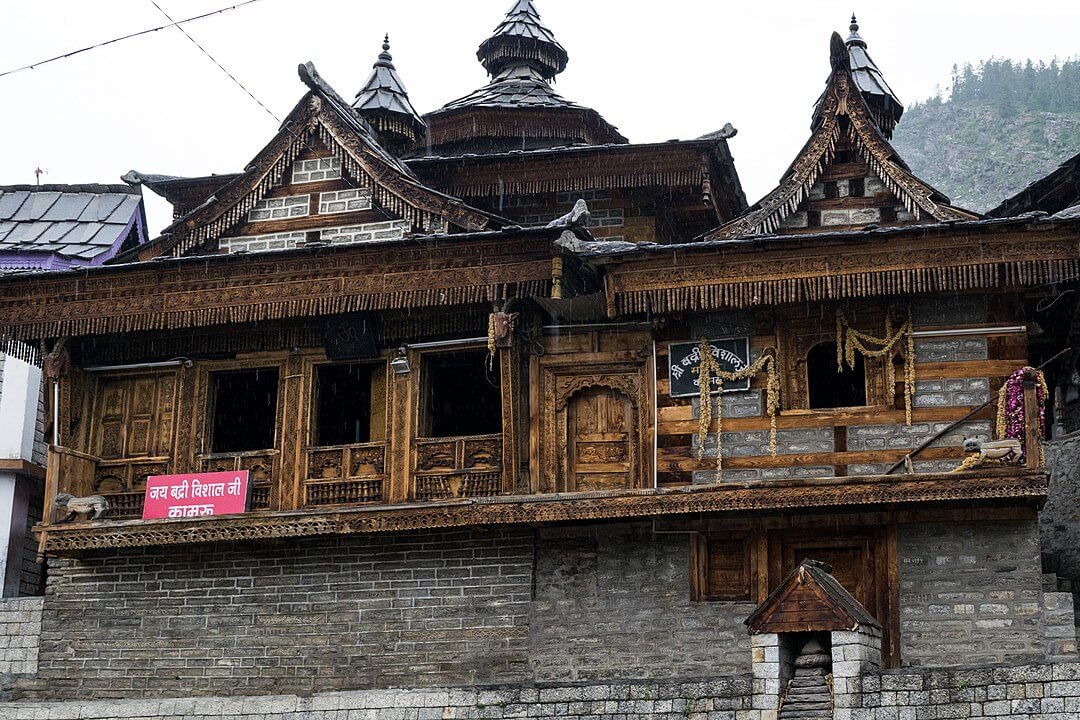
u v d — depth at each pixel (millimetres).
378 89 28766
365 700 21406
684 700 19328
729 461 22438
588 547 22875
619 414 23531
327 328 24422
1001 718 17328
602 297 23344
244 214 25766
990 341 21906
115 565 24734
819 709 17875
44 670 24578
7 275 24859
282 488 24359
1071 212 21562
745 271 22031
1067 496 28312
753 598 22000
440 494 23594
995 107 97438
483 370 25672
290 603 23797
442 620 23125
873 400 22219
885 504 21203
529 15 33656
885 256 21578
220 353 25359
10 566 27422
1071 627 20781
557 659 22500
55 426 24906
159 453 25219
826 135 22969
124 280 24656
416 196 24781
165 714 22453
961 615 21172
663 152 27312
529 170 28094
